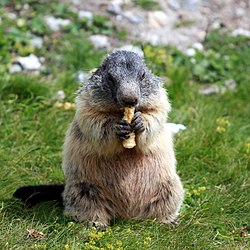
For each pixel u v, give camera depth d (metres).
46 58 16.02
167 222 9.78
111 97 9.22
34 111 13.26
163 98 9.67
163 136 9.73
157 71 15.06
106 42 16.91
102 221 9.58
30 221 9.45
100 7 18.36
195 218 9.83
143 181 9.62
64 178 10.52
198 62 16.39
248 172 11.47
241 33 18.30
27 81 14.00
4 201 10.20
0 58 15.52
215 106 14.37
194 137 12.46
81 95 9.60
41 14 17.66
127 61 9.38
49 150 12.20
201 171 11.69
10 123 12.83
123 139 9.15
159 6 18.61
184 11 18.69
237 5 19.25
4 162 11.46
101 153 9.41
